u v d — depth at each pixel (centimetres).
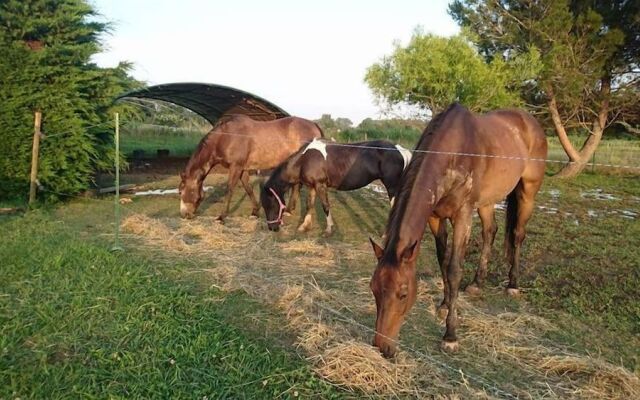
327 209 711
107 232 666
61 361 313
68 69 876
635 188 1273
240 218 823
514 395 291
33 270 466
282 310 415
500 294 471
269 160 830
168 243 614
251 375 300
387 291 284
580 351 352
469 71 1173
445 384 297
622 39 1257
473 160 360
